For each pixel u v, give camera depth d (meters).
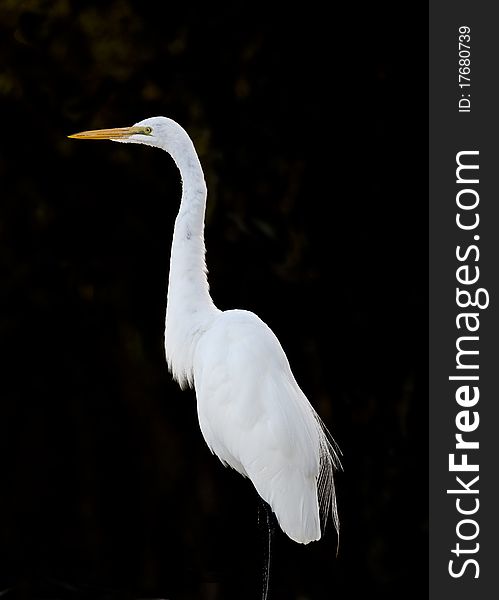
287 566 12.67
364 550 12.69
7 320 12.67
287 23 11.40
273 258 12.38
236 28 11.42
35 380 13.08
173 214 12.58
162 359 13.06
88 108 11.75
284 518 6.02
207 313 6.71
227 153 12.02
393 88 11.88
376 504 12.72
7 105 11.52
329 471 6.68
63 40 11.19
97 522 13.37
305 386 12.83
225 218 12.15
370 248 12.56
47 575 12.75
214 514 13.33
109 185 12.31
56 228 12.45
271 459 6.02
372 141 12.18
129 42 11.31
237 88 11.77
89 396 13.25
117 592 11.90
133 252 12.73
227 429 6.21
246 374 6.18
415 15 11.38
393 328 12.77
